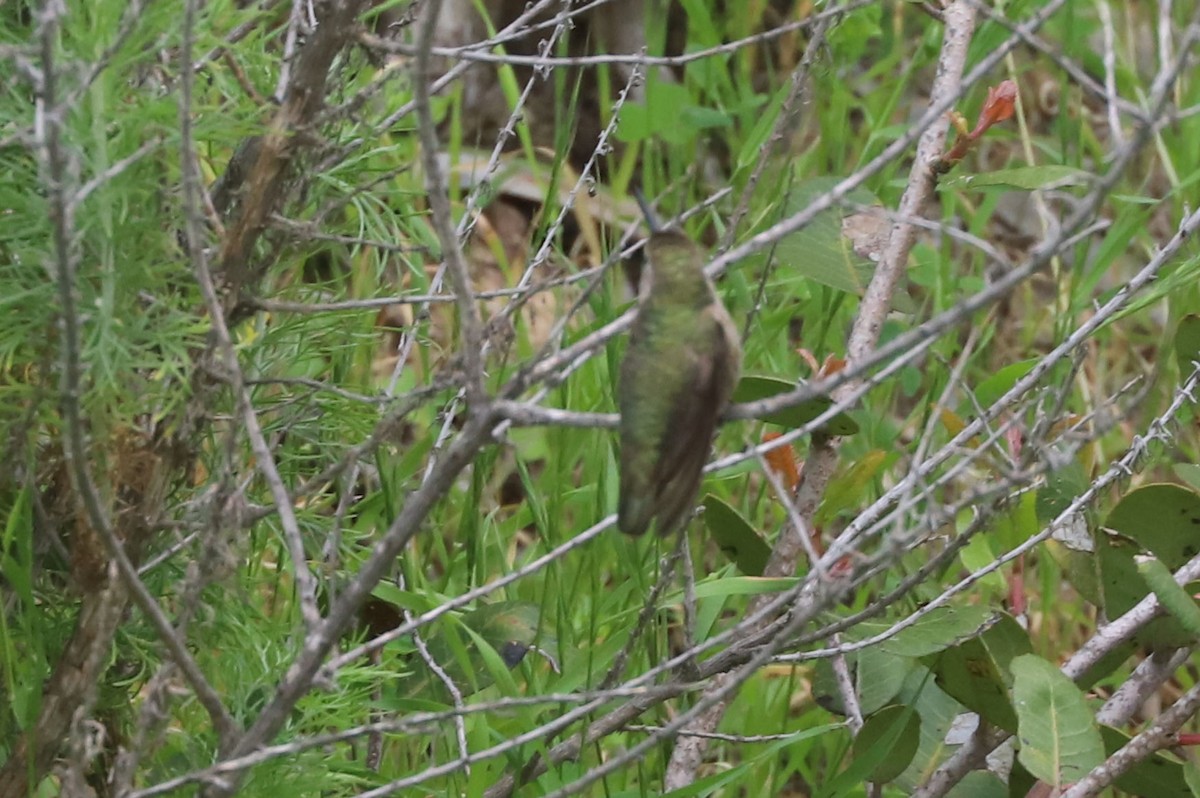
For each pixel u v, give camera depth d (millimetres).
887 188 10156
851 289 6703
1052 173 6262
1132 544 6340
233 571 4836
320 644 4336
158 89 5172
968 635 5766
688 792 5953
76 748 4797
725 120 10688
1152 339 11016
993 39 9836
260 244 5750
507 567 7848
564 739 6688
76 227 4465
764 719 7273
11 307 4742
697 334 4652
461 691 6691
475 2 9859
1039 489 6879
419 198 10016
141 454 4973
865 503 8391
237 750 4441
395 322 10094
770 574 6594
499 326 5328
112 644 5359
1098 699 7012
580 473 9930
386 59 5871
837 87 11094
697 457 4648
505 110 11742
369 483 7750
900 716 6133
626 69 11750
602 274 4832
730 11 12445
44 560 5672
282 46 6371
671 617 8375
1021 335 11250
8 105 4805
